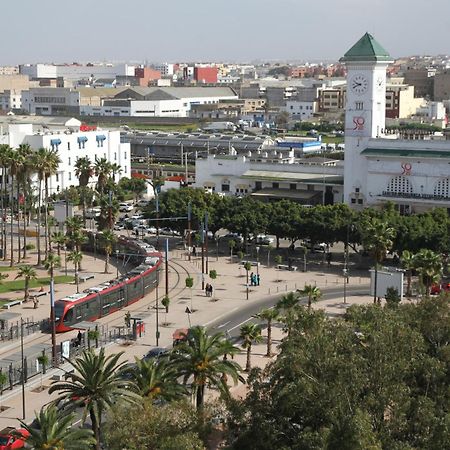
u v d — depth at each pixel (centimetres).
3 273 18000
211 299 15775
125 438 7200
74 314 13712
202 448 7169
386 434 7100
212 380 8862
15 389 10919
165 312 14888
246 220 19450
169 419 7519
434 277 14562
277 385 8069
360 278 17475
